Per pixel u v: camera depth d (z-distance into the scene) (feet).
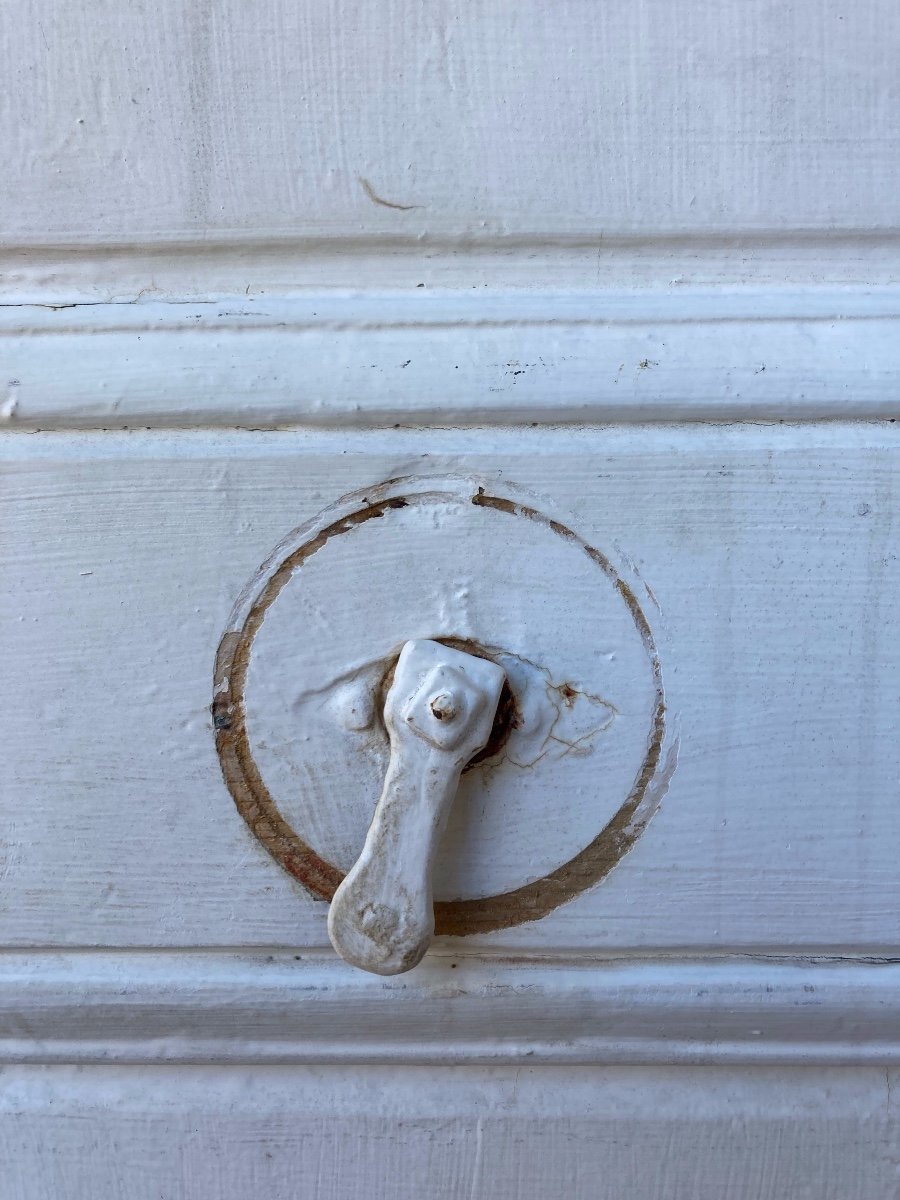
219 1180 1.02
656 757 0.97
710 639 0.96
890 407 0.96
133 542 0.96
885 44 0.95
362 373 0.96
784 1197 1.02
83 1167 1.02
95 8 0.95
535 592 0.96
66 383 0.96
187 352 0.96
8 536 0.96
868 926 0.98
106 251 0.97
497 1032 1.01
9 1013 1.00
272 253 0.98
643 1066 1.03
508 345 0.96
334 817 0.96
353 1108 1.02
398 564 0.96
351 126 0.96
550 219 0.97
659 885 0.98
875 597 0.96
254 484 0.96
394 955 0.91
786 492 0.96
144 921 0.99
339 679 0.96
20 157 0.96
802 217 0.97
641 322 0.97
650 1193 1.02
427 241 0.97
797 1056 1.02
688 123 0.96
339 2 0.95
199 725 0.97
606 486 0.96
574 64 0.95
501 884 0.97
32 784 0.98
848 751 0.97
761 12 0.95
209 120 0.96
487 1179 1.02
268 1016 1.00
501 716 0.95
